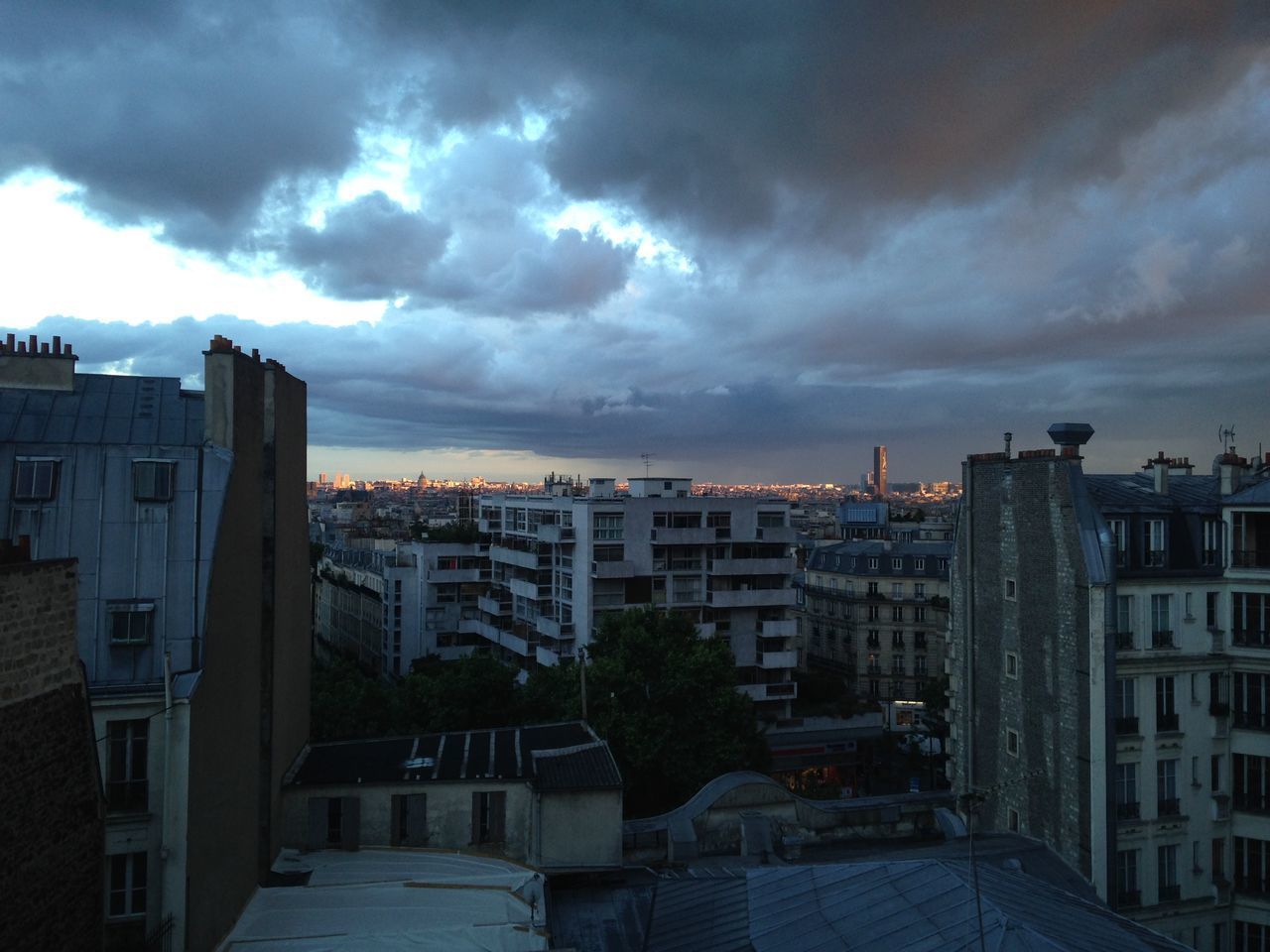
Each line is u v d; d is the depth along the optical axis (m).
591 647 58.56
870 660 94.75
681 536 74.75
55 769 15.59
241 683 24.25
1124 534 31.84
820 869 19.02
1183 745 30.67
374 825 27.84
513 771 29.00
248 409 25.70
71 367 24.67
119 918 18.92
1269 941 29.62
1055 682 31.44
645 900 25.33
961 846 29.64
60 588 15.92
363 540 154.25
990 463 35.91
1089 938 14.97
